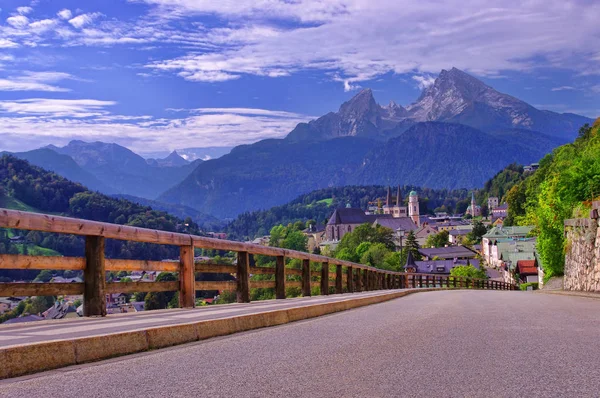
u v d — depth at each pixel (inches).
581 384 175.3
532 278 4089.6
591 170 1146.7
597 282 1017.5
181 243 382.3
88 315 305.7
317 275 714.8
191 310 374.9
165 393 160.9
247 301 481.1
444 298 817.5
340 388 170.1
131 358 219.5
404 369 200.5
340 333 307.3
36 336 219.6
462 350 245.1
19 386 167.8
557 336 293.0
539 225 1636.3
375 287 1155.3
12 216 255.9
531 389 169.0
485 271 5364.2
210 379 181.0
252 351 239.8
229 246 451.5
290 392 164.7
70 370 193.5
